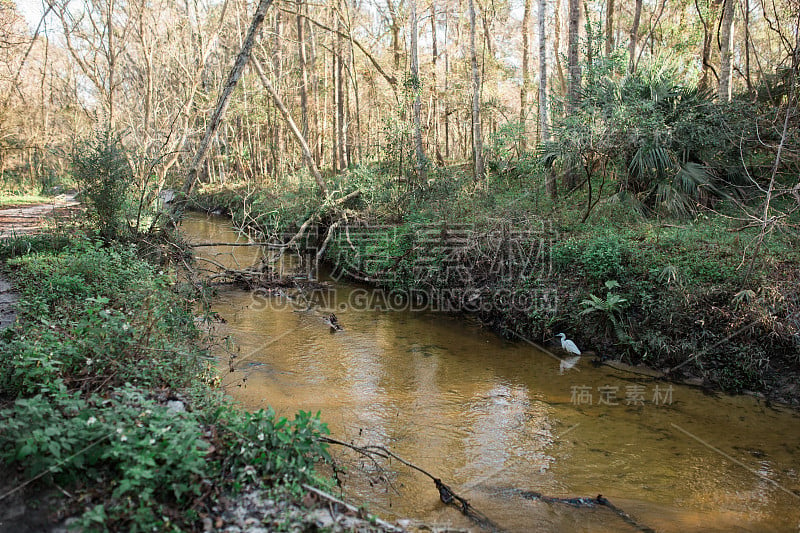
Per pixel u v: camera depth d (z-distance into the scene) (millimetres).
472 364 8016
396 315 10625
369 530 3301
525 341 8883
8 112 28469
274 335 9203
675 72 12289
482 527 4121
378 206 14391
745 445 5652
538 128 16359
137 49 25156
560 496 4707
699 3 16281
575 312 8555
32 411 3359
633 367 7605
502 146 18406
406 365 7957
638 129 10141
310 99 29984
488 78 23969
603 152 10594
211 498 3312
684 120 10438
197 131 17516
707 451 5551
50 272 8000
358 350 8562
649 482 4992
